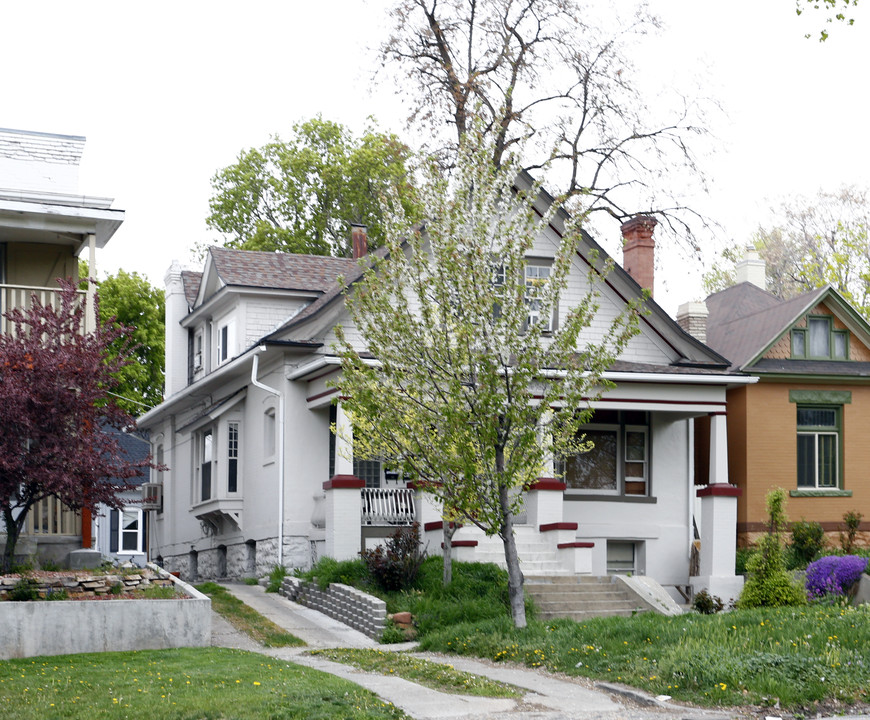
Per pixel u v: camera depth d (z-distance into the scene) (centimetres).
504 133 3080
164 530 3394
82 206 1970
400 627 1912
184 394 3038
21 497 1753
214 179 4722
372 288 1820
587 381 1828
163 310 4512
